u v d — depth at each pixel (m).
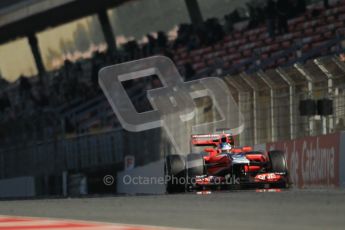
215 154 41.22
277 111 52.47
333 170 42.66
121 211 26.12
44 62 126.81
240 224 19.41
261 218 20.88
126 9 114.38
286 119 51.53
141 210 26.22
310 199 27.25
